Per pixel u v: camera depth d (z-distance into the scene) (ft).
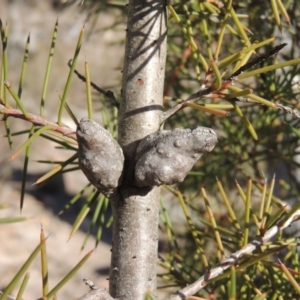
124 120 1.49
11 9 8.87
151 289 1.48
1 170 6.88
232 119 2.30
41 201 6.94
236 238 1.61
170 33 2.25
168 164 1.41
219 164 2.22
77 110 7.19
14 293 5.05
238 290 1.70
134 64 1.50
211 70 1.51
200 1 1.66
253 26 1.98
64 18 8.87
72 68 1.48
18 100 1.47
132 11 1.50
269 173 2.69
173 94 2.45
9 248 5.98
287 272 1.43
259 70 1.47
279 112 2.09
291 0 2.06
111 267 1.49
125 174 1.47
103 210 1.79
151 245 1.48
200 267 2.22
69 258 5.92
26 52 1.53
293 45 1.98
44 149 7.49
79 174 7.64
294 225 2.26
